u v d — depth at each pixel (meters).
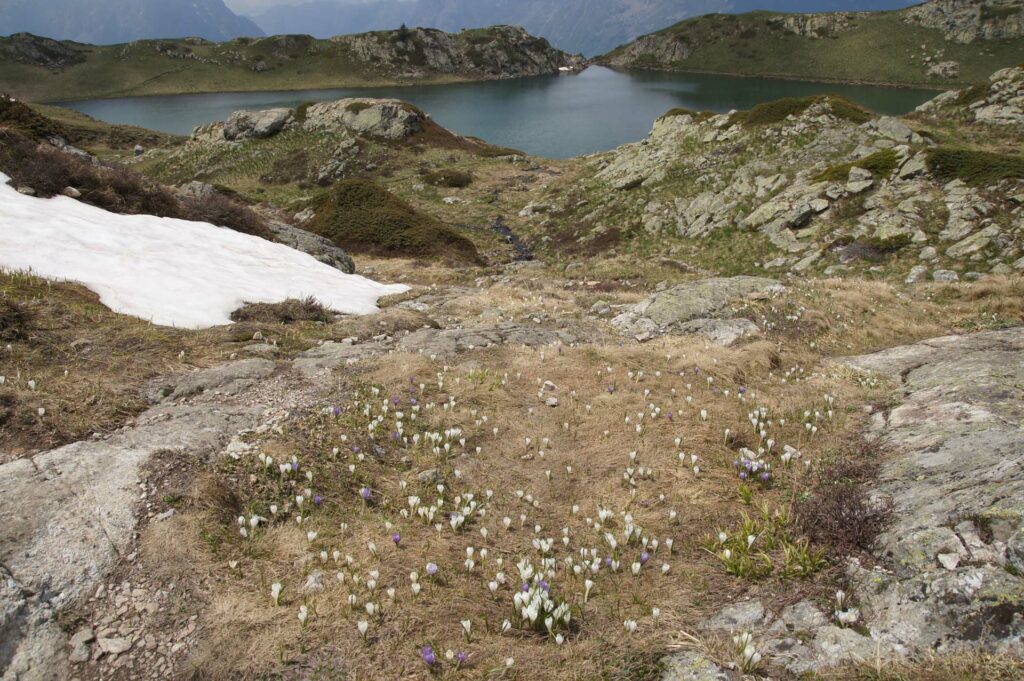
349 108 80.25
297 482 6.64
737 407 9.76
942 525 5.39
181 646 4.55
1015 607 4.26
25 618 4.52
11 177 17.39
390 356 10.64
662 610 5.31
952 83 168.12
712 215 38.59
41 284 11.24
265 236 24.78
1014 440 6.38
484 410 9.19
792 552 5.79
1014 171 28.14
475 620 5.06
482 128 121.75
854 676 4.25
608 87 193.38
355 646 4.60
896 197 31.00
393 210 40.16
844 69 195.25
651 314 15.50
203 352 10.30
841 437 8.52
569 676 4.48
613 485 7.53
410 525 6.40
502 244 45.22
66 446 6.42
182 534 5.50
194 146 81.06
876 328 14.94
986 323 15.30
